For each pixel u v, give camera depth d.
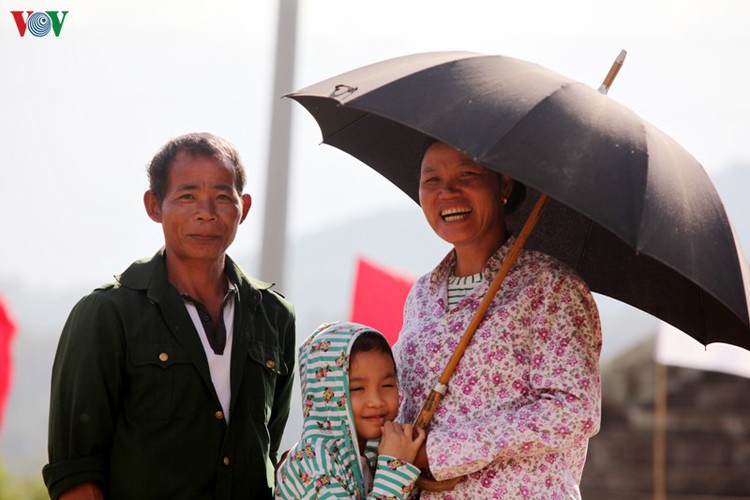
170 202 7.54
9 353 17.64
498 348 7.18
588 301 7.29
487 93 6.63
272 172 16.06
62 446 7.32
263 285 8.19
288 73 16.16
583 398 6.97
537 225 8.24
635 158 6.49
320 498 7.11
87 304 7.46
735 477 20.72
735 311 6.47
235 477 7.54
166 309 7.49
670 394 21.23
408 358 7.60
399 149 8.50
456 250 7.73
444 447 6.98
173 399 7.39
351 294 16.00
